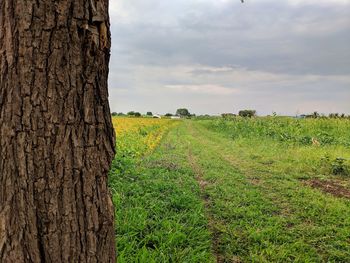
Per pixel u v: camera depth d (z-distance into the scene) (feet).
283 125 65.87
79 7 5.54
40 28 5.34
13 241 5.36
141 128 82.84
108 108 6.17
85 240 5.71
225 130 83.25
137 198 18.15
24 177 5.36
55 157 5.48
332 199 21.13
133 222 14.34
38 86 5.38
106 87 6.13
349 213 18.49
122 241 12.47
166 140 60.49
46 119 5.43
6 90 5.37
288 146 46.34
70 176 5.59
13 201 5.38
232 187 23.97
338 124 62.13
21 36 5.30
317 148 42.98
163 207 17.33
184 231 14.47
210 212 18.34
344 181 27.09
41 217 5.43
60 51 5.46
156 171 27.27
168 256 12.09
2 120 5.40
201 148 46.80
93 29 5.71
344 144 47.01
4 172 5.41
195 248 13.06
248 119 83.30
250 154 40.37
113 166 24.18
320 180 27.35
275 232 15.33
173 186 21.81
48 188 5.45
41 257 5.45
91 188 5.79
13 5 5.32
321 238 15.03
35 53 5.34
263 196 21.75
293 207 19.48
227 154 40.78
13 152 5.36
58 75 5.48
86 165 5.74
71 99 5.58
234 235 14.93
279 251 13.47
